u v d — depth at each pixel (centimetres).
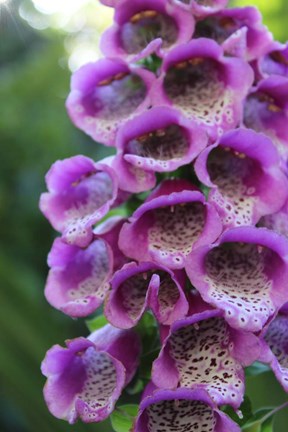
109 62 48
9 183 96
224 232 45
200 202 47
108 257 47
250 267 46
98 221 48
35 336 78
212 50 47
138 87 49
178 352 45
